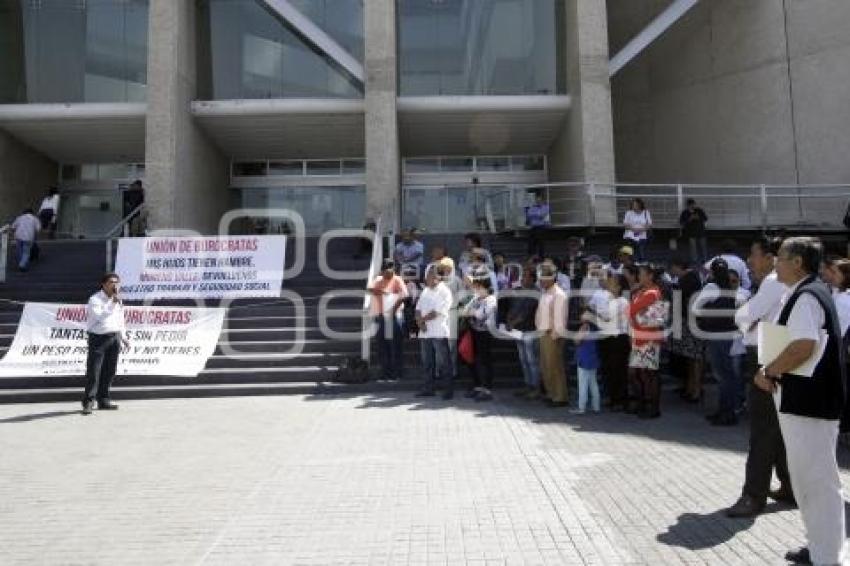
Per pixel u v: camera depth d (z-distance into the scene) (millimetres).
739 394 7684
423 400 8852
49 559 3803
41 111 18750
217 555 3799
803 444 3357
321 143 21281
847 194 16406
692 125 20516
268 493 4938
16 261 14773
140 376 10078
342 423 7453
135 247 12461
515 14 19547
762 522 4141
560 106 18828
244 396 9555
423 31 19312
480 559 3648
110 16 19266
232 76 19500
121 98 19031
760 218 18422
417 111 18797
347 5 19266
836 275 5262
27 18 19359
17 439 7020
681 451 5980
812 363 3342
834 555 3293
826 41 17969
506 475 5254
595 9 18109
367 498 4758
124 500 4863
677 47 20922
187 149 18453
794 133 18328
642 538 3908
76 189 22578
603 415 7762
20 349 10078
